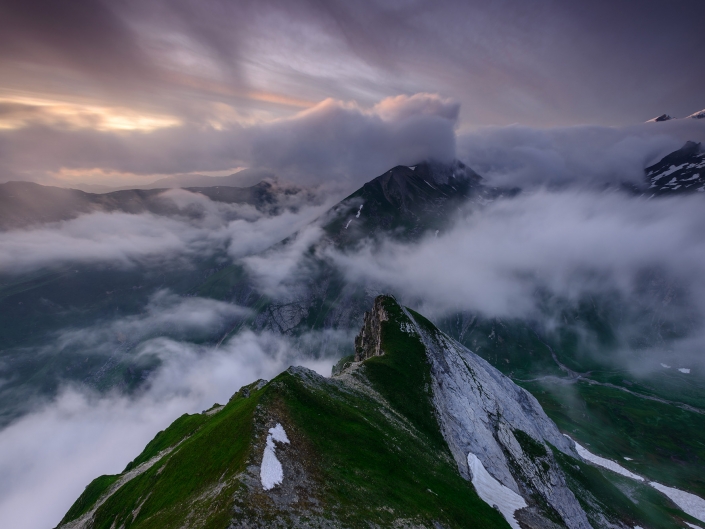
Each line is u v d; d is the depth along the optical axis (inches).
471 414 4084.6
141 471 3437.5
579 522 3553.2
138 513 2203.5
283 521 1542.8
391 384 3873.0
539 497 3454.7
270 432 2177.7
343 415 2751.0
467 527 2236.7
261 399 2482.8
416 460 2758.4
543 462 3946.9
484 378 5078.7
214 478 1931.6
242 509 1512.1
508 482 3425.2
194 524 1561.3
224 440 2234.3
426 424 3523.6
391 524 1833.2
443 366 4596.5
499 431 4087.1
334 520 1675.7
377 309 5541.3
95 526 2679.6
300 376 3083.2
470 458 3462.1
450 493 2571.4
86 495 3614.7
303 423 2423.7
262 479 1765.5
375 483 2140.7
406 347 4547.2
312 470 2017.7
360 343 5708.7
